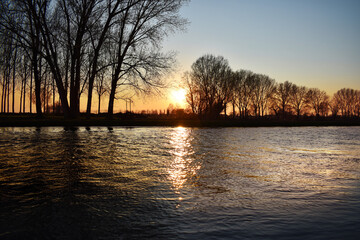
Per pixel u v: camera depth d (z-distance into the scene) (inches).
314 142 604.1
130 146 468.4
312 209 163.6
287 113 3309.5
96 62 1072.2
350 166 305.3
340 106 3767.2
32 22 1015.0
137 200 178.7
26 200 176.2
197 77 2126.0
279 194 194.9
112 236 125.1
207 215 153.1
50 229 132.3
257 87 2940.5
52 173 253.4
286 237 125.0
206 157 361.7
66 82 1218.0
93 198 181.9
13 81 1555.1
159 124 1190.9
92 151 398.6
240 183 224.7
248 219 147.1
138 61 1069.8
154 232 129.6
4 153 369.7
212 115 2135.8
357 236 125.7
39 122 940.0
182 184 220.7
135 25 1087.0
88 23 1037.8
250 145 517.3
